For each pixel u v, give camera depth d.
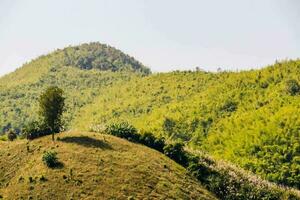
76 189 54.66
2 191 56.31
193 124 152.88
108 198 53.75
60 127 74.44
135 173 60.03
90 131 75.88
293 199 68.00
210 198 60.75
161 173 62.34
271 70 165.62
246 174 72.69
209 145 139.25
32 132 70.31
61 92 67.75
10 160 63.53
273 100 145.12
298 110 131.38
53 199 53.06
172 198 56.91
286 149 120.19
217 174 67.25
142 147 70.25
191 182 63.56
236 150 128.12
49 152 60.62
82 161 60.50
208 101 162.50
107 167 59.97
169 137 152.88
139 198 54.94
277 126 129.25
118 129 75.25
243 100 155.12
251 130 132.88
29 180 56.47
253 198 65.00
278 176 114.50
